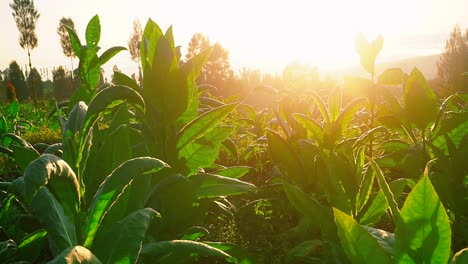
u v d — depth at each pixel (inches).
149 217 76.4
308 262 122.4
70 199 70.6
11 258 99.1
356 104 166.1
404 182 122.4
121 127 101.8
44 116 548.7
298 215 169.6
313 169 167.5
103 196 75.3
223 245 111.9
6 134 139.5
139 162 78.4
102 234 80.6
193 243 86.4
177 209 118.9
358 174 122.3
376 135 249.4
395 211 73.9
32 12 1628.9
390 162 162.4
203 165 133.8
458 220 142.6
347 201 120.3
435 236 67.2
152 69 128.0
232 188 121.3
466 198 140.4
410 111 151.9
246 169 140.2
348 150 134.7
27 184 57.1
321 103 171.6
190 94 130.5
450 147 142.6
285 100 215.5
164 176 129.1
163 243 85.4
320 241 125.0
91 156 104.0
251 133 282.4
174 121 130.1
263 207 173.8
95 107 80.1
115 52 164.9
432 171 154.0
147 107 133.1
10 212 117.6
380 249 69.9
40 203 72.5
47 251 137.1
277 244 147.5
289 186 117.9
